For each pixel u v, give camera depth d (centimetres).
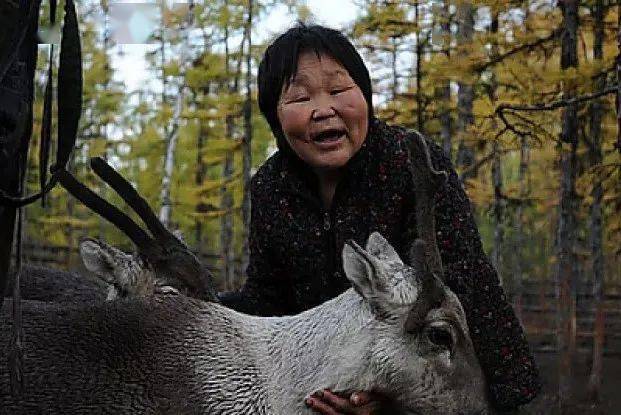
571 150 465
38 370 170
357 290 174
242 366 177
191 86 848
